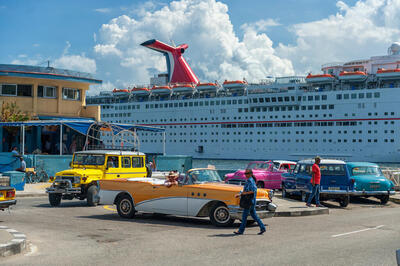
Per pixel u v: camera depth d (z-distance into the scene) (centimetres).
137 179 1294
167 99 8738
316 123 6900
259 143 7438
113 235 958
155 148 8638
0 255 711
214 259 699
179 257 718
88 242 866
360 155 6538
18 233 848
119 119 9094
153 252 762
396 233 990
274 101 7194
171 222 1203
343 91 6694
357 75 6619
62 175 1599
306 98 6988
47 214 1333
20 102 3066
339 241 874
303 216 1380
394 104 6328
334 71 7269
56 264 667
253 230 1051
